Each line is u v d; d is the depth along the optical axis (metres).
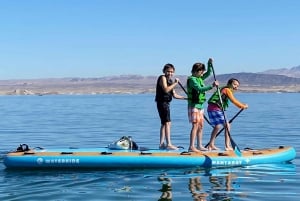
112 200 8.21
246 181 9.72
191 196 8.47
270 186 9.28
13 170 11.00
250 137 20.17
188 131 23.34
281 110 46.72
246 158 11.42
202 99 11.27
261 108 51.81
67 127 26.39
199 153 11.30
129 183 9.56
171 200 8.20
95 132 23.23
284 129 24.11
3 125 28.12
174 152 11.29
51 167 11.05
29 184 9.50
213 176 10.20
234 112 41.75
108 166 11.05
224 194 8.62
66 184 9.50
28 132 23.38
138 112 44.53
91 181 9.77
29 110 51.16
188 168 11.05
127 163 11.02
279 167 11.27
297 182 9.65
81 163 11.01
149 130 24.12
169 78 11.41
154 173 10.58
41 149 11.82
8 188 9.15
